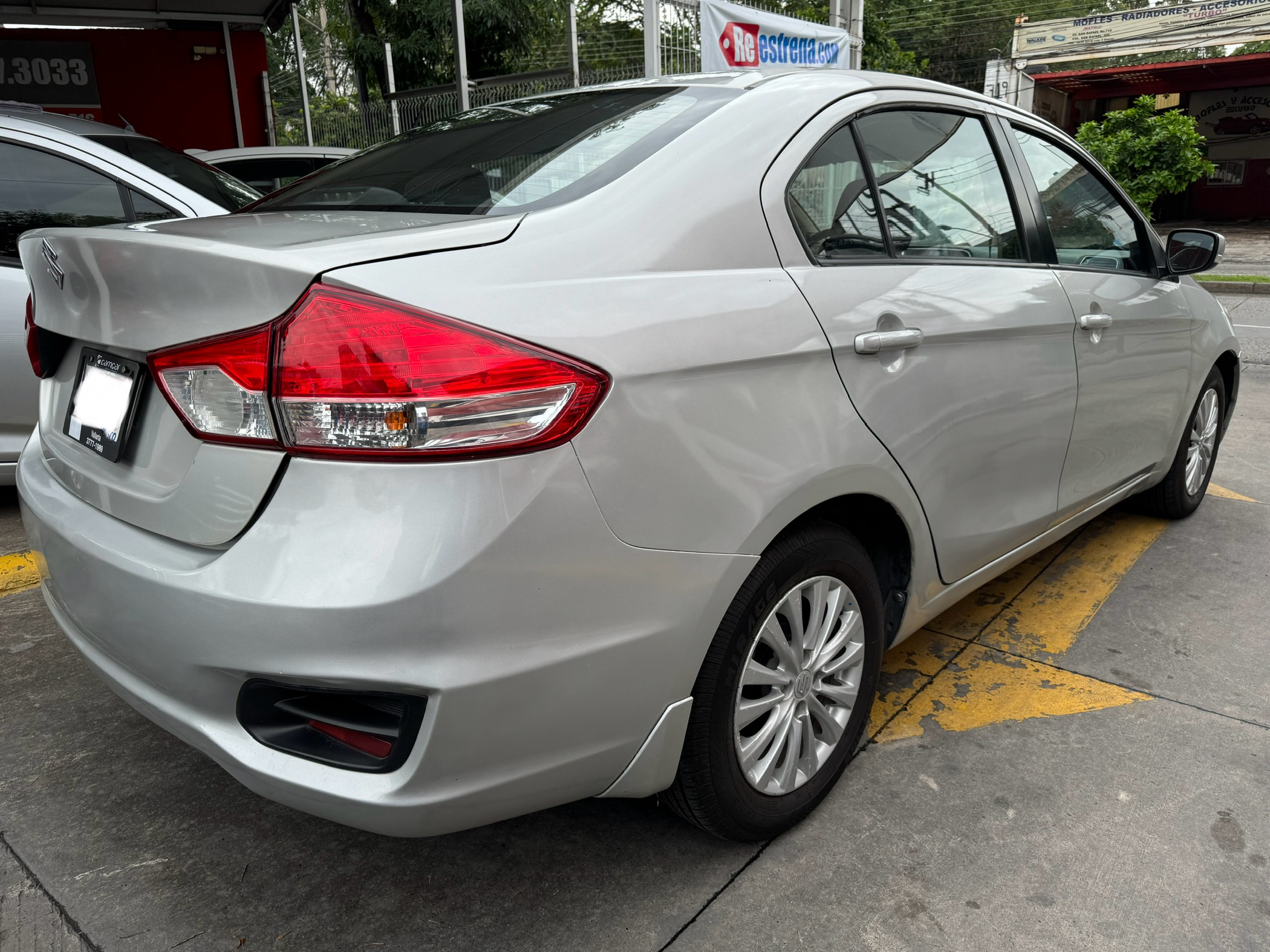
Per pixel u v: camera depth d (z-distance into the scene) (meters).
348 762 1.41
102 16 11.47
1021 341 2.36
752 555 1.64
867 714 2.13
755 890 1.83
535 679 1.40
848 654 2.03
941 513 2.15
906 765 2.23
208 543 1.44
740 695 1.75
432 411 1.29
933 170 2.29
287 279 1.32
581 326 1.42
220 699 1.43
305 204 2.02
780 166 1.86
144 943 1.70
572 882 1.85
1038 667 2.71
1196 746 2.30
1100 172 3.09
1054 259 2.68
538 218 1.56
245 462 1.38
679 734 1.65
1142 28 22.52
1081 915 1.76
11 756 2.26
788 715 1.89
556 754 1.49
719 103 1.93
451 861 1.91
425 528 1.30
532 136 2.03
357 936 1.72
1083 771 2.21
